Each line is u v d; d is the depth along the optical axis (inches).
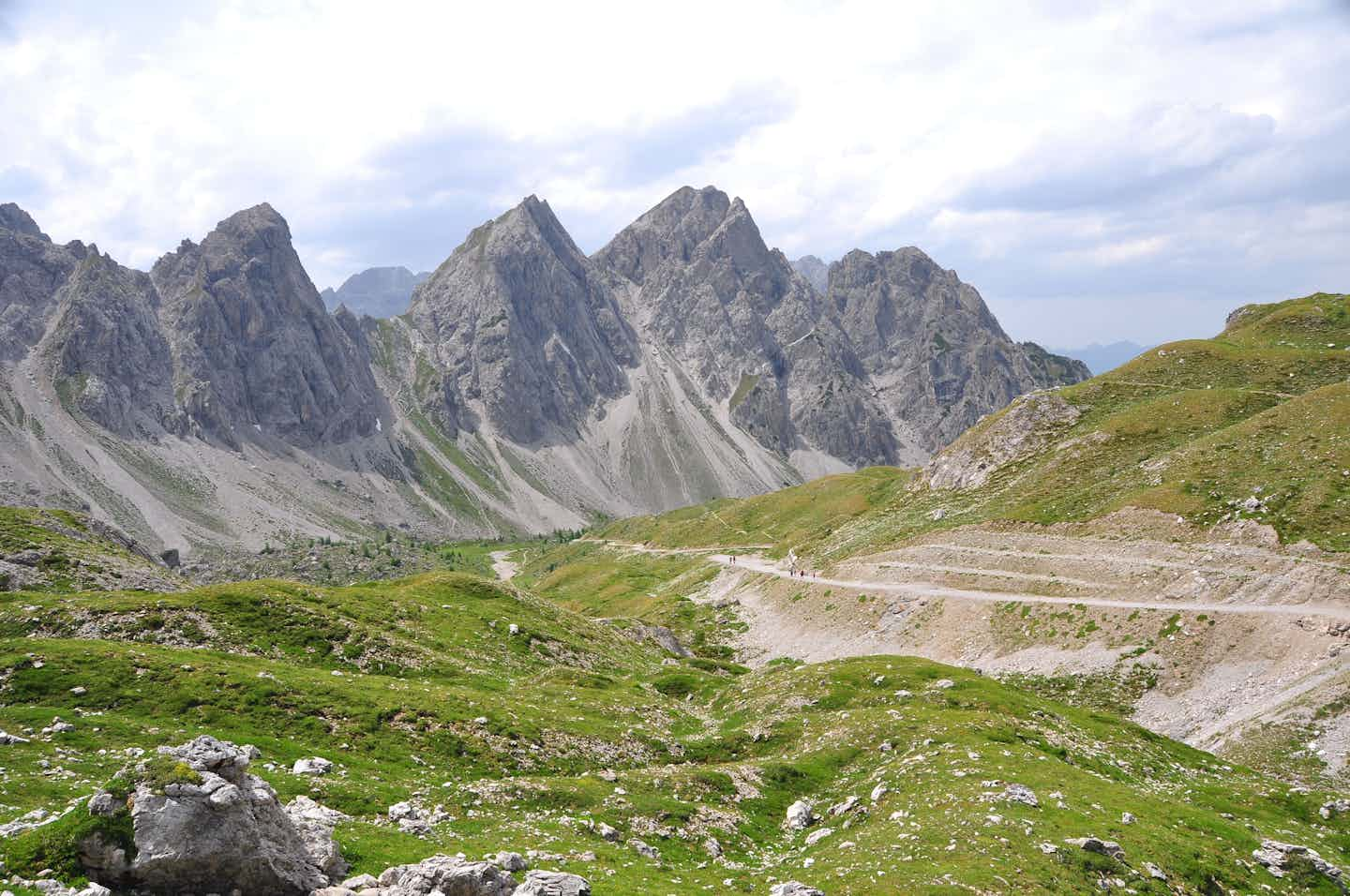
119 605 2726.4
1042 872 1392.7
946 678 2935.5
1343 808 2119.8
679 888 1382.9
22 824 1167.6
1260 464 4335.6
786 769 2132.1
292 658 2709.2
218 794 1118.4
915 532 5718.5
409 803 1648.6
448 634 3376.0
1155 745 2625.5
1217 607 3540.8
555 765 2108.8
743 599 6476.4
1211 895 1470.2
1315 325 7017.7
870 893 1325.0
